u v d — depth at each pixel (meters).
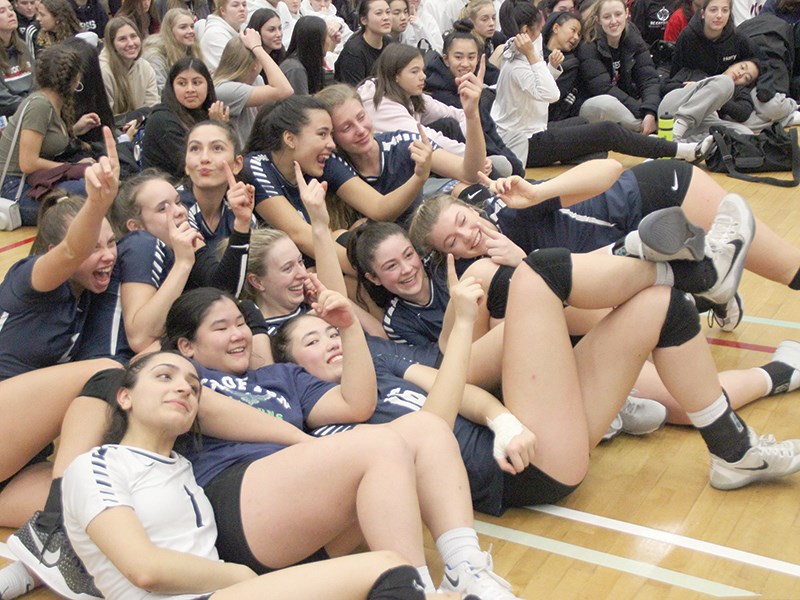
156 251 3.09
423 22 8.76
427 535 2.64
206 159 3.54
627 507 2.69
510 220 3.45
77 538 2.06
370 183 4.07
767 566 2.38
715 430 2.62
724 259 2.57
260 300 3.28
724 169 6.17
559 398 2.55
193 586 1.97
